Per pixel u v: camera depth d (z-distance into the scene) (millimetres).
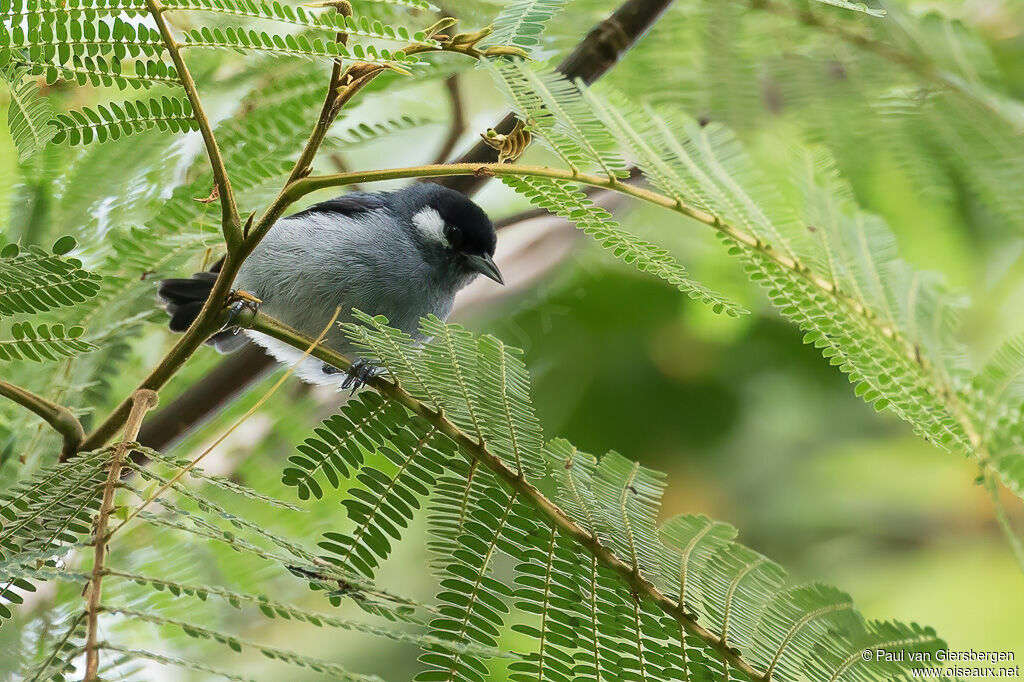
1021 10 10602
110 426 5551
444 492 5180
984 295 10273
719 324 12859
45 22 4668
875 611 12703
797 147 6316
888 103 8945
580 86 5566
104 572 3752
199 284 8438
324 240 10141
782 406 14305
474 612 4883
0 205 7785
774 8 8945
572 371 14062
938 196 9000
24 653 6555
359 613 8367
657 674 4906
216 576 7629
